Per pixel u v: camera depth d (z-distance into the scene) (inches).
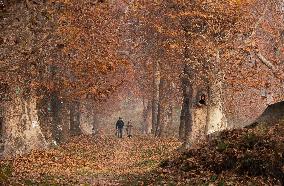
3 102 1139.3
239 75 1305.4
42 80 1280.8
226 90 1545.3
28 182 662.5
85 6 822.5
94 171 899.4
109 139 1958.7
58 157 1080.8
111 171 904.3
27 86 1090.7
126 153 1378.0
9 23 594.2
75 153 1234.0
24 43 648.4
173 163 728.3
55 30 754.2
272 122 682.2
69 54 1232.2
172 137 1929.1
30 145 1140.5
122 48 1793.8
